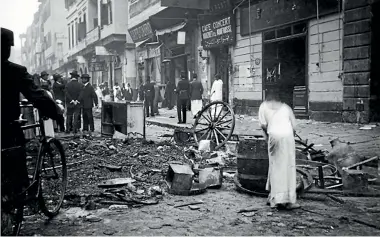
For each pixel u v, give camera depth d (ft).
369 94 40.27
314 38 47.14
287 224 14.21
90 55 139.44
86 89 44.39
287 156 15.81
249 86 60.13
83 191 18.69
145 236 13.19
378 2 39.14
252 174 18.15
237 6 59.93
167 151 29.73
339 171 21.38
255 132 37.60
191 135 33.22
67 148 31.48
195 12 70.95
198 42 74.38
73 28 159.94
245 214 15.35
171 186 18.81
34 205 14.34
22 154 12.89
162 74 90.74
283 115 16.17
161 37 86.99
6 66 12.30
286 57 53.47
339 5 42.83
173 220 14.87
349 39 41.93
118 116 36.86
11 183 12.29
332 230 13.57
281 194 15.78
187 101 50.60
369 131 35.40
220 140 31.48
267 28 54.95
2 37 11.89
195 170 22.20
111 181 20.51
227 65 66.13
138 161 26.25
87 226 14.25
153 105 65.36
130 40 107.65
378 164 22.84
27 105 31.94
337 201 16.99
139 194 18.47
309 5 47.09
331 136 33.71
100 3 114.62
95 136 39.99
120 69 115.85
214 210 16.12
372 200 17.24
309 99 48.34
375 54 40.19
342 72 43.14
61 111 14.49
